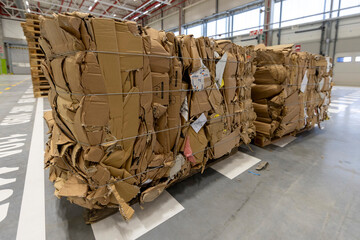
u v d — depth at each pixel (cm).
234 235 135
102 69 107
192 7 1338
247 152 272
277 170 223
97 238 131
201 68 163
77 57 100
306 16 959
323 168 227
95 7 1345
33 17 580
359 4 835
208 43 172
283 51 258
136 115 127
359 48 923
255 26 1074
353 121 427
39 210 156
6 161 234
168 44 138
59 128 143
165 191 184
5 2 1509
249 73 236
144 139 135
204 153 195
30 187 185
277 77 255
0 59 1752
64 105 118
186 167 178
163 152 157
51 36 116
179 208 161
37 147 274
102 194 124
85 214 142
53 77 132
